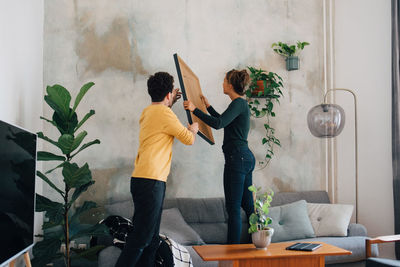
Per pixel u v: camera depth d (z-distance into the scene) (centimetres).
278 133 445
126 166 403
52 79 397
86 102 401
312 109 405
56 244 316
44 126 394
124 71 409
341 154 452
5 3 299
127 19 413
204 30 430
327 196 429
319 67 460
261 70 426
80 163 397
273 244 301
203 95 415
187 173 418
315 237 373
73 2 404
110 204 397
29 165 247
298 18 457
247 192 354
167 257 296
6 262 203
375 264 281
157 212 282
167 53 420
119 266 270
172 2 425
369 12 437
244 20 442
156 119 291
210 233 379
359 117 441
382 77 424
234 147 338
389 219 413
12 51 314
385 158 419
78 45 403
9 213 209
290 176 445
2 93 294
